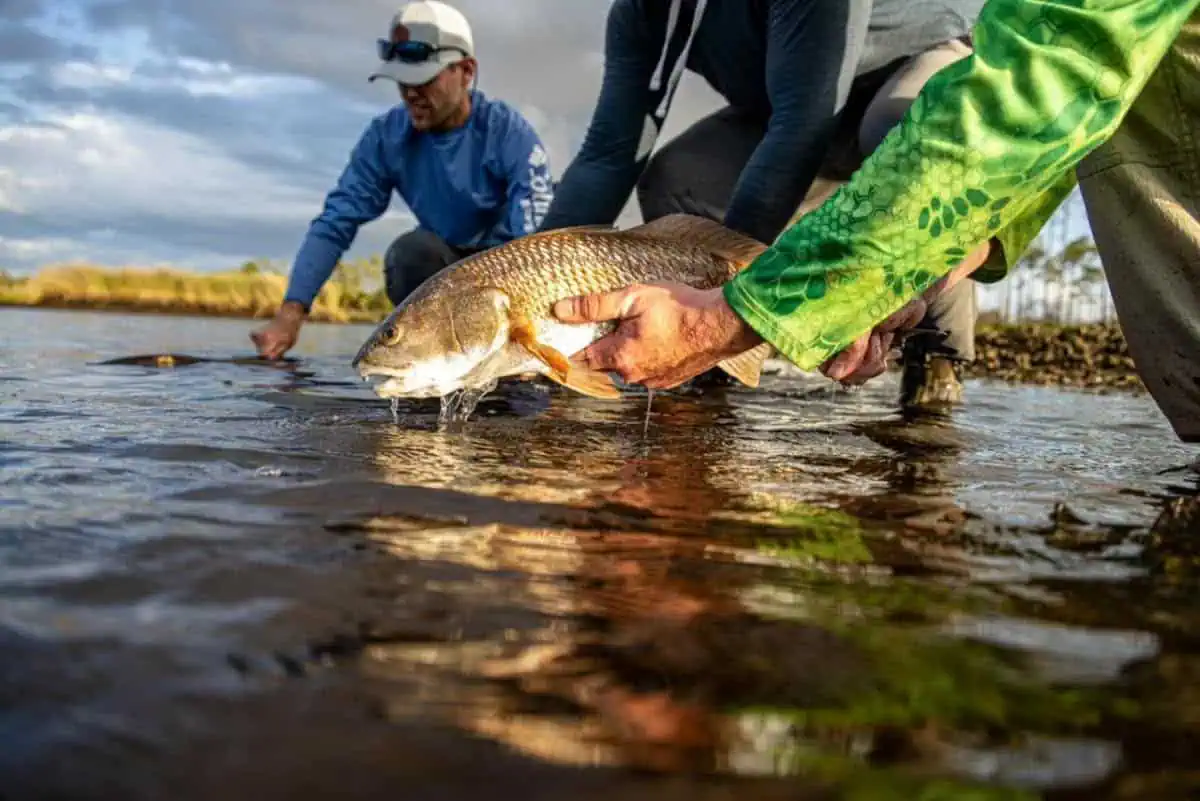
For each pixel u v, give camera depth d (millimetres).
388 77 1888
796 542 547
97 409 983
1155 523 623
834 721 316
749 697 332
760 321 679
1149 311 790
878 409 1309
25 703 308
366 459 730
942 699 335
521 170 1984
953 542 559
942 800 269
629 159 1497
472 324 922
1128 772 287
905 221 633
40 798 259
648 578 465
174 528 510
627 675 347
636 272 965
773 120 1285
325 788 267
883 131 1286
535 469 730
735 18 1413
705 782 276
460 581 446
